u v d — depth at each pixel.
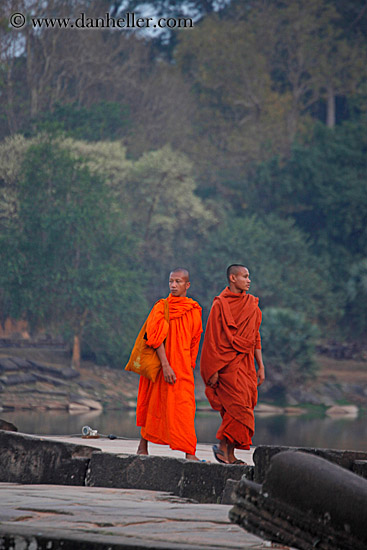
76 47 122.12
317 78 149.38
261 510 4.79
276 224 114.00
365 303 113.62
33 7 115.19
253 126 137.38
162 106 135.88
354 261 119.00
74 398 73.81
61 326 84.50
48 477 9.77
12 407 68.88
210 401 11.79
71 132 93.06
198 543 5.11
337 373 97.94
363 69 147.50
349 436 46.44
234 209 129.62
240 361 11.63
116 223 87.12
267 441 41.31
